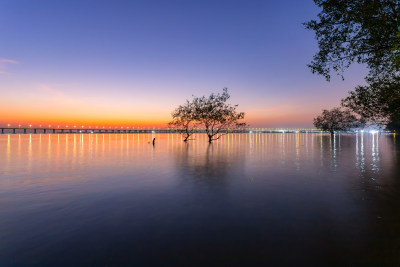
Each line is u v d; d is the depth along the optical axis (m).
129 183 11.09
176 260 4.52
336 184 10.84
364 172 13.87
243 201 8.27
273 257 4.62
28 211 7.21
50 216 6.80
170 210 7.36
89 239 5.37
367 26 7.84
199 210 7.36
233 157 21.66
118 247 5.02
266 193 9.32
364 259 4.55
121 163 17.75
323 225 6.17
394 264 4.37
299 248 4.97
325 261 4.48
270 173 13.64
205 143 46.38
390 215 6.84
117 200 8.40
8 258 4.57
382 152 26.33
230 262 4.45
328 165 16.66
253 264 4.38
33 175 13.02
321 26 9.38
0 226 6.08
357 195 8.96
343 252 4.80
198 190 9.81
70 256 4.65
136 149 30.70
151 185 10.69
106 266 4.31
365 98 14.06
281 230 5.86
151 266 4.32
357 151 27.73
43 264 4.38
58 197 8.73
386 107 13.62
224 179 11.97
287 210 7.32
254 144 43.06
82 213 7.06
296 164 17.14
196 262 4.45
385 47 8.32
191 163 17.78
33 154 24.09
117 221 6.45
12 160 19.42
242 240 5.34
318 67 9.90
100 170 14.67
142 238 5.44
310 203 8.01
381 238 5.40
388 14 7.52
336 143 46.03
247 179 11.97
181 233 5.71
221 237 5.49
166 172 13.97
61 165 16.72
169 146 36.88
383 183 10.97
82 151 27.69
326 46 9.44
